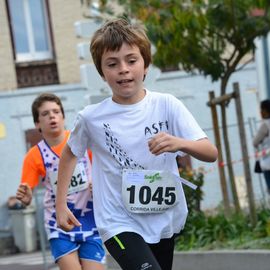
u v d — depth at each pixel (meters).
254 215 16.78
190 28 17.09
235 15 17.23
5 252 30.23
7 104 32.44
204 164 31.84
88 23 19.02
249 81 34.19
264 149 22.23
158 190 7.64
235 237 16.28
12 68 32.91
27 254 28.11
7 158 32.12
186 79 33.78
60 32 33.59
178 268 15.78
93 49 7.54
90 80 17.98
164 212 7.72
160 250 7.85
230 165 17.80
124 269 7.41
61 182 7.97
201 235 16.47
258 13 18.14
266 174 22.11
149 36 16.84
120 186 7.65
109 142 7.63
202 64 17.86
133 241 7.43
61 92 33.22
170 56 17.70
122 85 7.44
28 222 29.56
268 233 15.73
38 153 10.48
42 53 33.53
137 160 7.61
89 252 10.20
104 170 7.71
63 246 10.16
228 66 18.05
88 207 10.22
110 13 19.20
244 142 17.16
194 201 17.84
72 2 33.72
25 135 32.47
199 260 15.30
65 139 10.53
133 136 7.59
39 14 33.59
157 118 7.62
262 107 22.28
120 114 7.61
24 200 10.24
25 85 33.00
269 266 13.91
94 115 7.64
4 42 32.94
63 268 10.14
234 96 17.30
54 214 10.34
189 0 16.98
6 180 31.89
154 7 17.05
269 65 33.00
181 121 7.55
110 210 7.65
